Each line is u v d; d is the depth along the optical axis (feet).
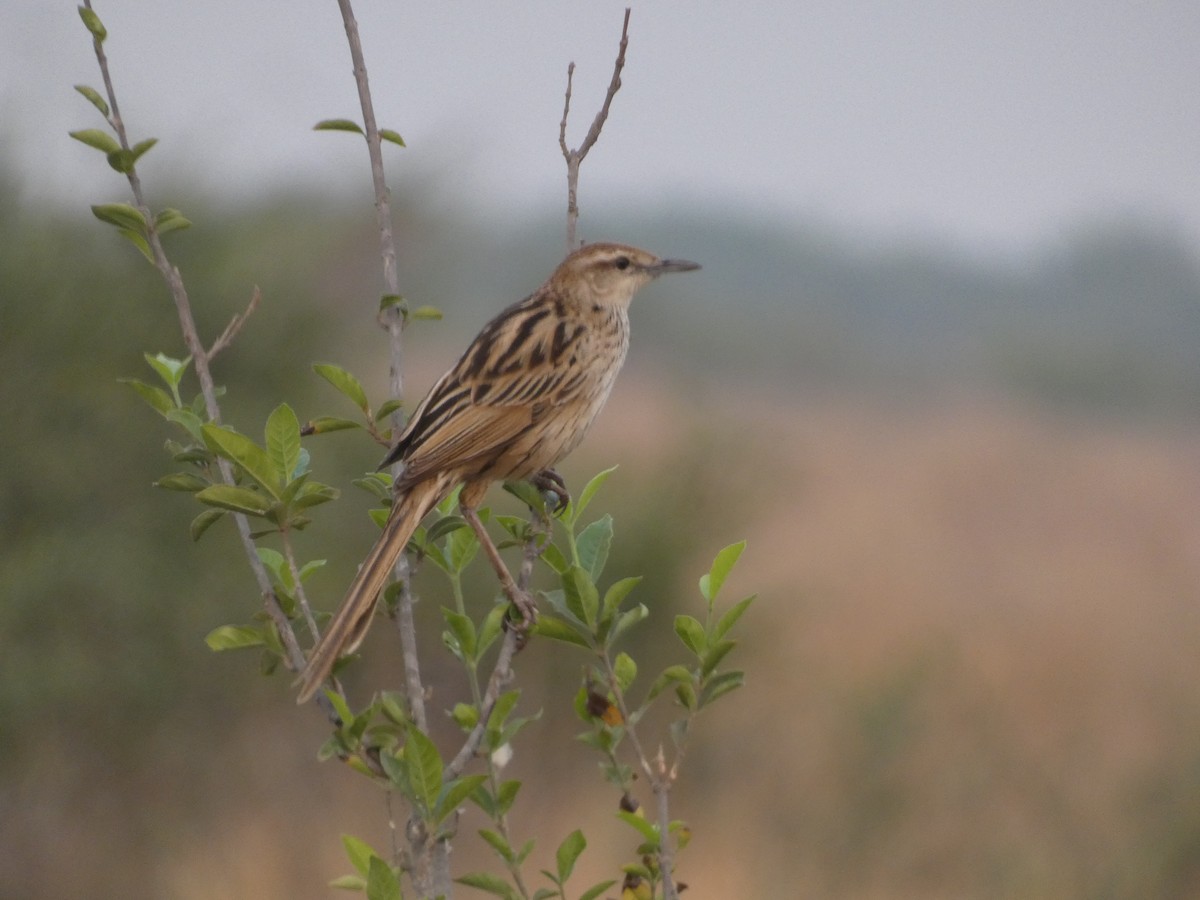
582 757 52.90
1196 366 255.50
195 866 48.06
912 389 246.47
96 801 49.62
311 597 48.47
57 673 45.21
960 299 298.76
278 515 18.38
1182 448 206.18
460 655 20.11
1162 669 72.54
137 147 19.81
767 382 232.32
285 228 53.57
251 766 51.03
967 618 85.66
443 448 25.11
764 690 55.31
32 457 46.19
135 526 48.26
